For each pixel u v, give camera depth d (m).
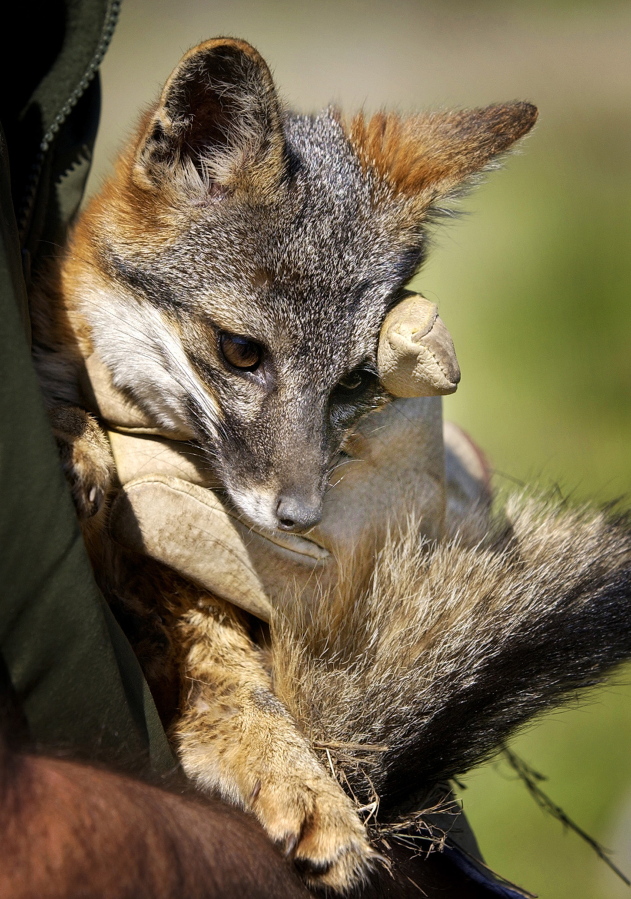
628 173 7.21
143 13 11.29
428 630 3.04
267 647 3.08
